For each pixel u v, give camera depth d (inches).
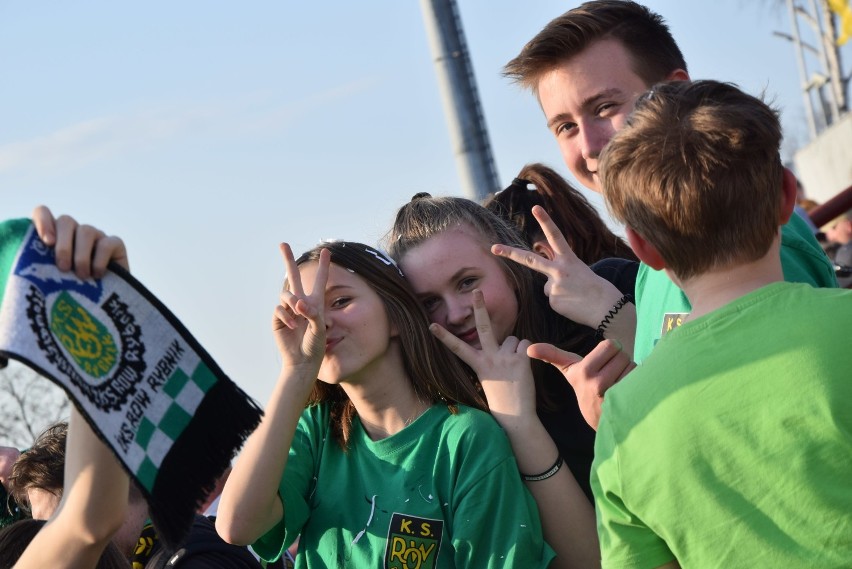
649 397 85.5
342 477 119.9
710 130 85.7
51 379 74.9
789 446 79.6
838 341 80.7
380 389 119.3
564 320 130.0
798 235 108.8
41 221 81.0
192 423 84.5
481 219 131.8
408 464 116.2
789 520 79.4
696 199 84.7
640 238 91.2
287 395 112.9
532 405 118.8
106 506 85.7
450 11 283.1
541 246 133.3
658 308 109.0
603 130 128.4
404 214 133.1
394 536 113.8
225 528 111.8
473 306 124.0
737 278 86.5
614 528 88.2
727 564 80.9
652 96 92.2
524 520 111.5
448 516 113.8
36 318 76.7
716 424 81.9
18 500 157.1
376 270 121.0
